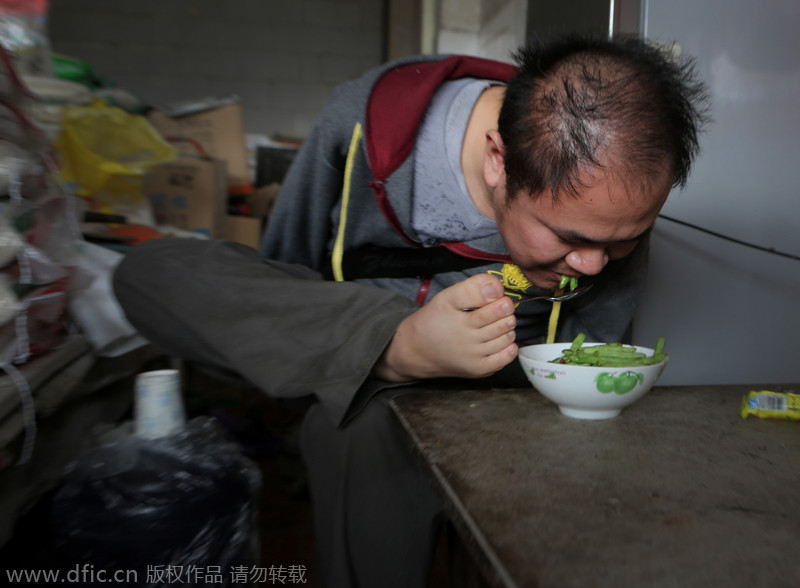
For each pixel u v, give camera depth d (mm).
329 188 1123
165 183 2180
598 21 1272
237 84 4734
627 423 713
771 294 1312
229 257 970
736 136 1250
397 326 795
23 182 912
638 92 659
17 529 872
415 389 864
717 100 1235
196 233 2150
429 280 1084
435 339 749
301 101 4820
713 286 1303
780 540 441
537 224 720
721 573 398
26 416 762
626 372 684
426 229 1039
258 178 3289
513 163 718
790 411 725
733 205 1275
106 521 848
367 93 1063
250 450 2084
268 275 941
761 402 735
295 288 870
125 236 1615
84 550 832
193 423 1050
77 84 1810
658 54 727
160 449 943
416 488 874
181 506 879
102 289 1191
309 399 918
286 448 2035
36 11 1671
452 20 2803
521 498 506
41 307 896
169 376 1003
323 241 1197
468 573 970
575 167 644
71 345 986
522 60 803
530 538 440
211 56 4688
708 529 455
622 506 493
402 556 888
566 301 1100
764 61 1232
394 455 865
